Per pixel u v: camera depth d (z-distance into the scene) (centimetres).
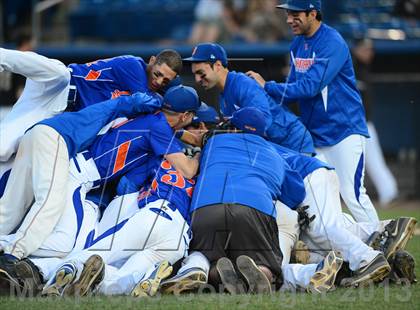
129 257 2094
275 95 2725
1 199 2208
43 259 2078
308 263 2272
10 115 2419
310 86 2702
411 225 2216
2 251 2080
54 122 2192
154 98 2334
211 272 2061
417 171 5019
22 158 2194
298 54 2808
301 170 2344
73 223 2152
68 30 5644
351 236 2184
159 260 2078
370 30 5562
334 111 2780
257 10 5447
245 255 2033
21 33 5050
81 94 2539
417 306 1855
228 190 2106
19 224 2228
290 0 2752
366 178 4875
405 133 5150
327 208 2291
